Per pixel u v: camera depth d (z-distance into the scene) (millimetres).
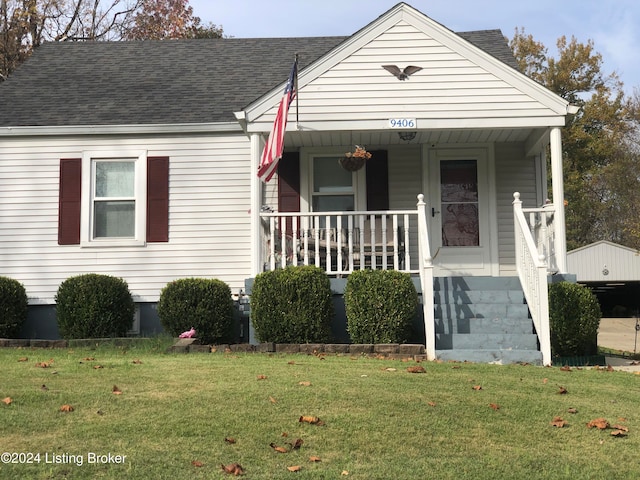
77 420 5426
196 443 5012
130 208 12141
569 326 9367
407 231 10195
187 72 14195
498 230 11953
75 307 10531
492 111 10422
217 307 10297
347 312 9367
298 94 10539
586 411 6125
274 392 6270
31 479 4324
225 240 12008
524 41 38031
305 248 10242
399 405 6004
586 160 35469
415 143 12000
